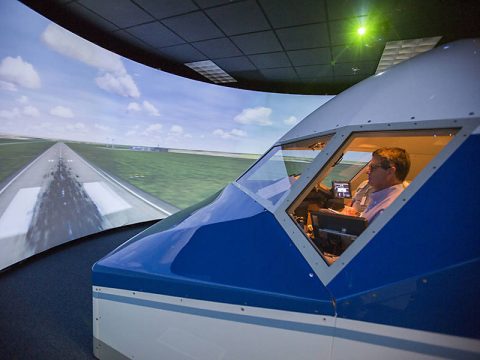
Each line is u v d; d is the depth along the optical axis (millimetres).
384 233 1047
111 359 1528
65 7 3357
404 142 2061
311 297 1078
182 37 4059
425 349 950
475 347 898
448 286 923
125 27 3811
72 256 3891
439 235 963
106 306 1492
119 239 4703
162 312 1352
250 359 1189
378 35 3652
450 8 2975
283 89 6070
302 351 1104
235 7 3229
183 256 1386
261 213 1385
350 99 1433
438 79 1160
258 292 1155
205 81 5988
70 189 4309
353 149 2328
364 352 1022
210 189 6625
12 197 3365
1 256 3232
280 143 1778
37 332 2271
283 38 3898
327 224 1388
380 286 1000
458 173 980
